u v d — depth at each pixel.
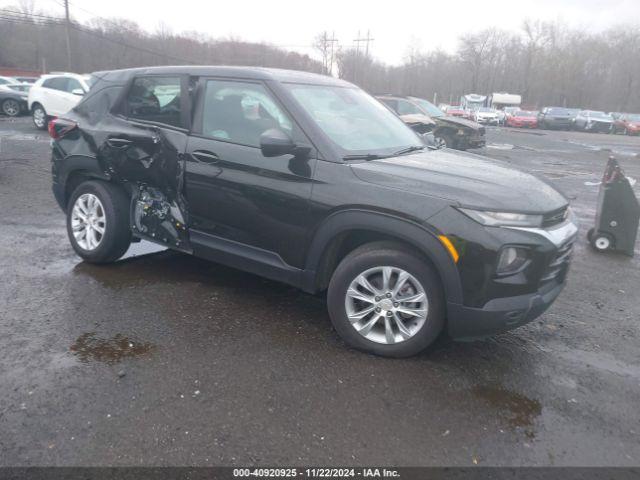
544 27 73.56
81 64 60.16
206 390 3.00
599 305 4.62
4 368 3.12
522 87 75.00
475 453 2.60
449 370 3.35
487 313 3.14
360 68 70.56
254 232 3.84
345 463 2.50
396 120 4.80
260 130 3.83
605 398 3.13
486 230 3.08
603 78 68.19
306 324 3.89
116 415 2.75
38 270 4.68
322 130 3.66
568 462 2.57
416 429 2.76
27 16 46.94
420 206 3.18
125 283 4.47
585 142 26.33
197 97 4.16
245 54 70.56
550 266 3.24
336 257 3.73
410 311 3.35
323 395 3.01
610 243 6.37
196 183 4.04
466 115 42.25
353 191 3.38
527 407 3.00
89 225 4.78
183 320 3.85
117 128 4.48
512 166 4.25
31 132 15.35
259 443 2.60
